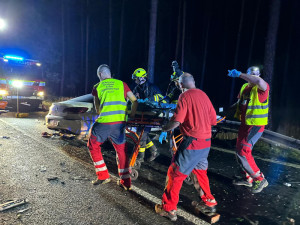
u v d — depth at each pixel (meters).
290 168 4.61
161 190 3.51
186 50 17.94
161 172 4.22
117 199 3.15
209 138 2.75
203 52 18.59
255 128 3.40
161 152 5.37
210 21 18.30
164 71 17.50
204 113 2.68
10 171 3.76
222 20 18.14
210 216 2.82
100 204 3.00
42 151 4.85
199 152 2.68
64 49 19.48
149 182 3.78
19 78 9.34
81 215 2.73
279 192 3.64
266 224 2.80
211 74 18.62
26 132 6.30
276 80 15.57
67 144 5.45
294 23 15.17
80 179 3.66
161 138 3.73
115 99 3.25
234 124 7.25
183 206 3.14
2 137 5.59
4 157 4.34
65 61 20.78
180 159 2.68
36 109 10.63
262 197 3.47
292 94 14.99
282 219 2.91
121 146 3.35
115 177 3.86
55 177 3.65
